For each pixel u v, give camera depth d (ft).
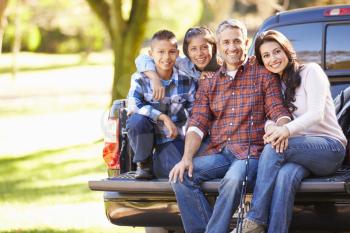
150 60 24.80
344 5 30.42
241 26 23.59
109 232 33.78
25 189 47.91
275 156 21.89
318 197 21.77
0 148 70.95
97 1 74.02
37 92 148.46
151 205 23.22
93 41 236.43
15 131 86.43
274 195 21.67
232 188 22.03
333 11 29.96
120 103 26.37
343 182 21.31
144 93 24.80
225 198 22.08
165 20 165.68
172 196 23.02
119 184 22.82
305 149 22.04
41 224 35.88
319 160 22.20
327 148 22.34
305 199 21.88
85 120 96.22
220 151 23.66
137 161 23.70
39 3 212.43
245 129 23.43
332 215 21.76
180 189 22.65
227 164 23.25
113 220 23.56
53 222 36.42
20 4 188.85
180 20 167.22
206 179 23.07
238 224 21.84
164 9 166.30
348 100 25.66
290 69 23.18
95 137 77.36
